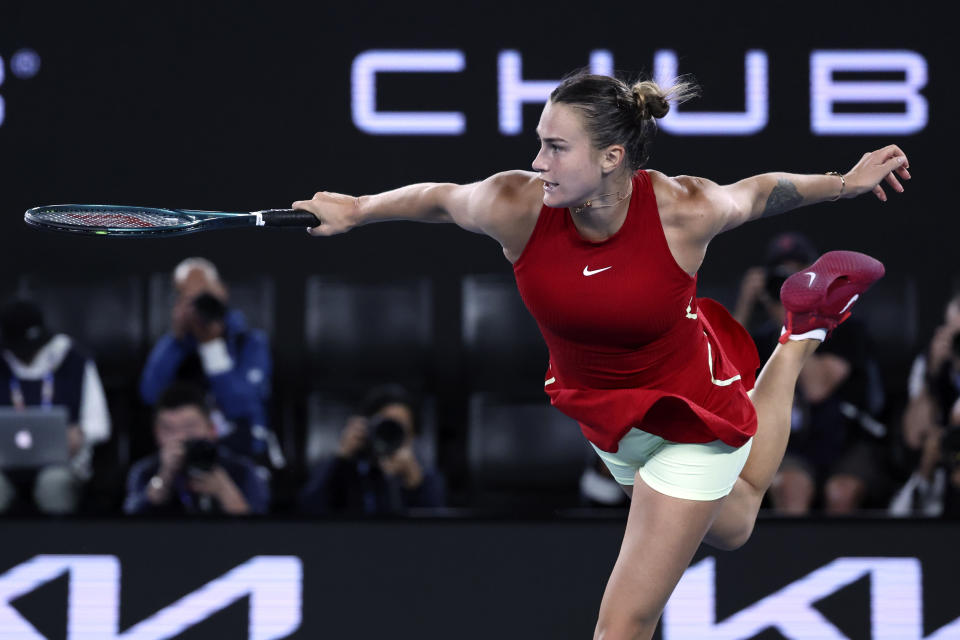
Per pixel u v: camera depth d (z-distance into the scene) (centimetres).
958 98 2744
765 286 2136
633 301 1012
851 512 2045
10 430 2009
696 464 1097
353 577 1694
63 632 1684
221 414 2303
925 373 2202
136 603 1689
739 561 1684
